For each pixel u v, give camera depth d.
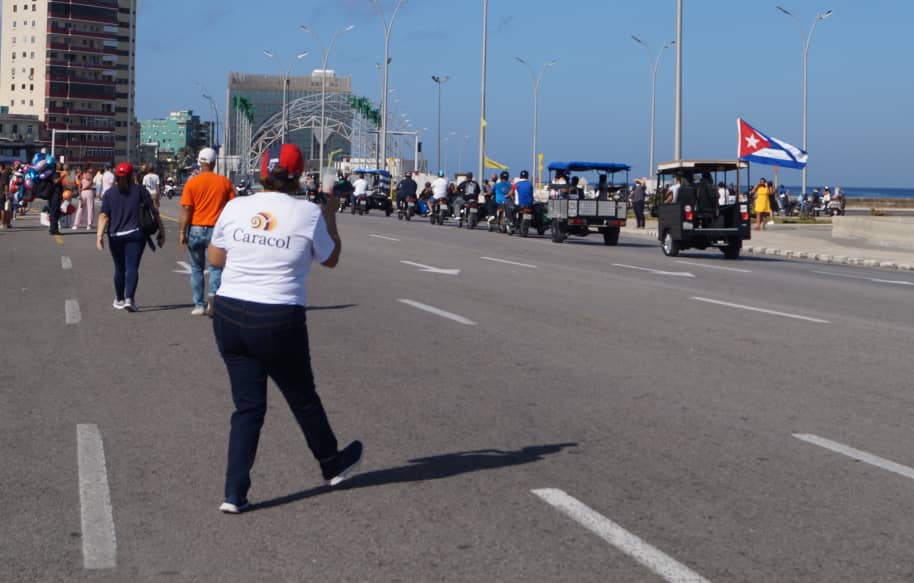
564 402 8.64
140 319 13.43
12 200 36.16
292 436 7.41
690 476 6.43
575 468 6.60
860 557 5.02
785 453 7.04
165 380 9.46
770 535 5.33
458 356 10.86
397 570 4.79
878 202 87.88
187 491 6.06
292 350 5.70
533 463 6.72
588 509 5.73
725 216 28.33
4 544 5.13
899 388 9.42
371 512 5.68
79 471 6.46
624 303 15.98
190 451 6.98
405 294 16.69
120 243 14.04
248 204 5.71
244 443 5.69
